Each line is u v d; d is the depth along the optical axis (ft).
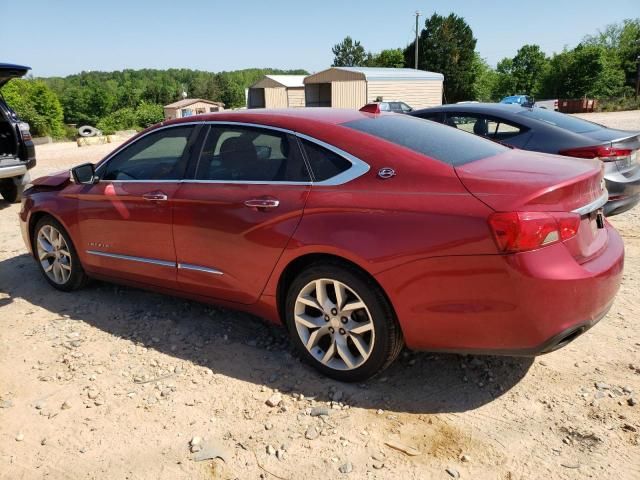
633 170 19.20
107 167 14.58
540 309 8.75
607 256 9.92
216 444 9.30
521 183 9.04
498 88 259.80
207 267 12.28
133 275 14.10
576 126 20.81
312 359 11.15
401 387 10.69
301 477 8.50
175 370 11.65
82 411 10.34
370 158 10.33
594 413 9.59
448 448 8.96
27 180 29.94
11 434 9.77
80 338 13.25
